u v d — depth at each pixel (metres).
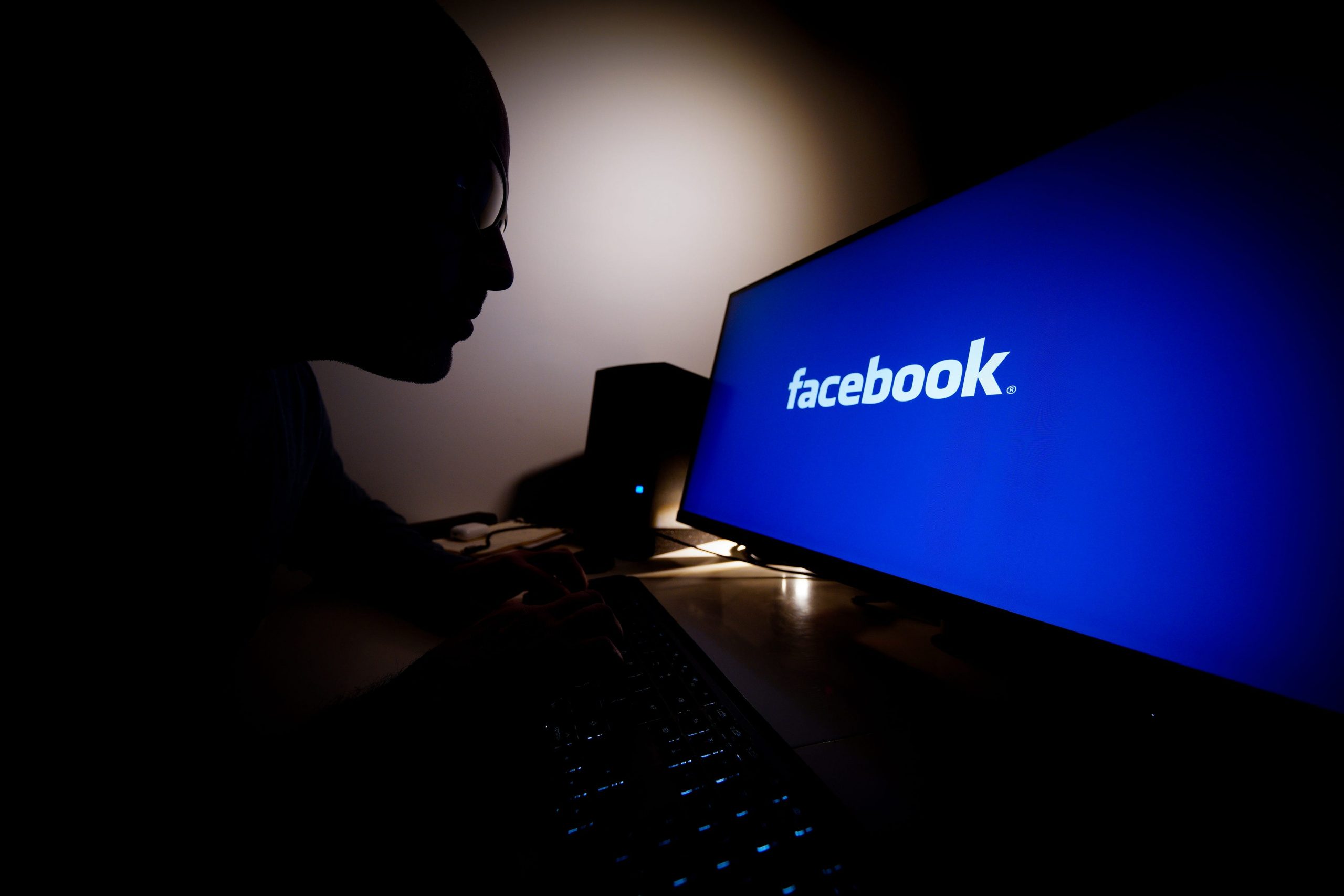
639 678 0.39
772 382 0.70
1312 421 0.27
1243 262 0.31
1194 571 0.30
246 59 0.33
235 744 0.33
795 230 1.27
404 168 0.41
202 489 0.45
